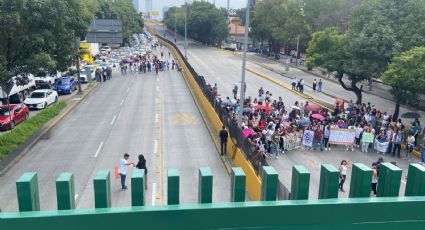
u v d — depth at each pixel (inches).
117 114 1250.0
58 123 1130.0
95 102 1445.6
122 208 100.0
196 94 1563.7
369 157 906.7
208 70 2440.9
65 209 104.9
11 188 669.9
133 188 107.2
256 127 970.1
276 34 2984.7
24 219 95.6
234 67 2630.4
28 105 1309.1
